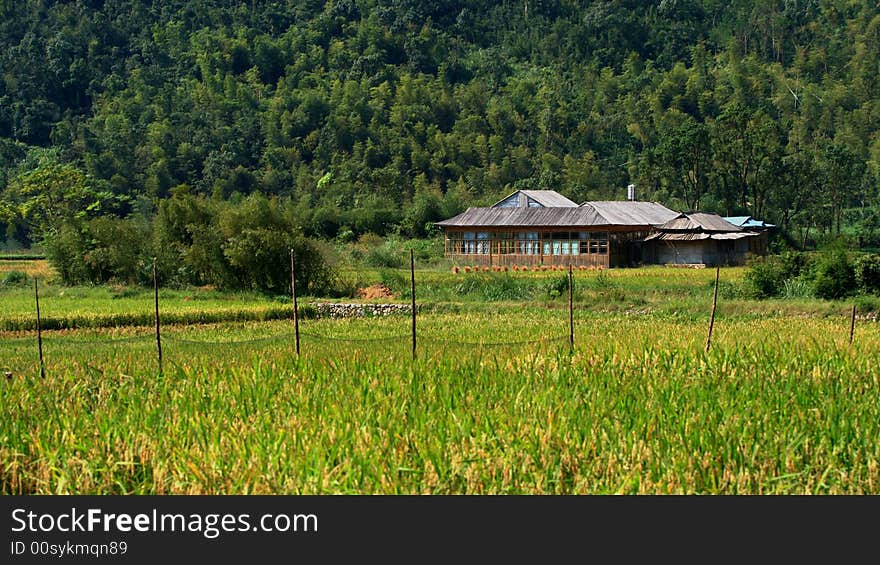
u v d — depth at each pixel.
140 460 10.55
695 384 13.63
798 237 87.88
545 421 11.29
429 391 13.13
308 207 87.94
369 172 105.19
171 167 107.25
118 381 15.69
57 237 47.47
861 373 14.52
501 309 34.78
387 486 9.74
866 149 115.94
